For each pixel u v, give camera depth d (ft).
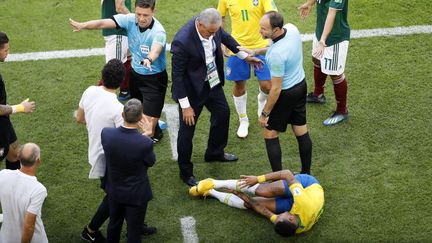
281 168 90.79
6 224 72.38
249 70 98.73
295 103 86.79
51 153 99.19
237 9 96.17
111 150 73.10
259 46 98.22
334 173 94.53
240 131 102.32
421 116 104.53
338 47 98.99
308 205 82.48
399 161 96.02
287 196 86.07
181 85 85.25
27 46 123.44
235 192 89.15
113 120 77.25
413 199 89.35
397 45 120.88
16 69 117.39
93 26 88.94
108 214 80.69
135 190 74.84
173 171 96.02
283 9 132.05
